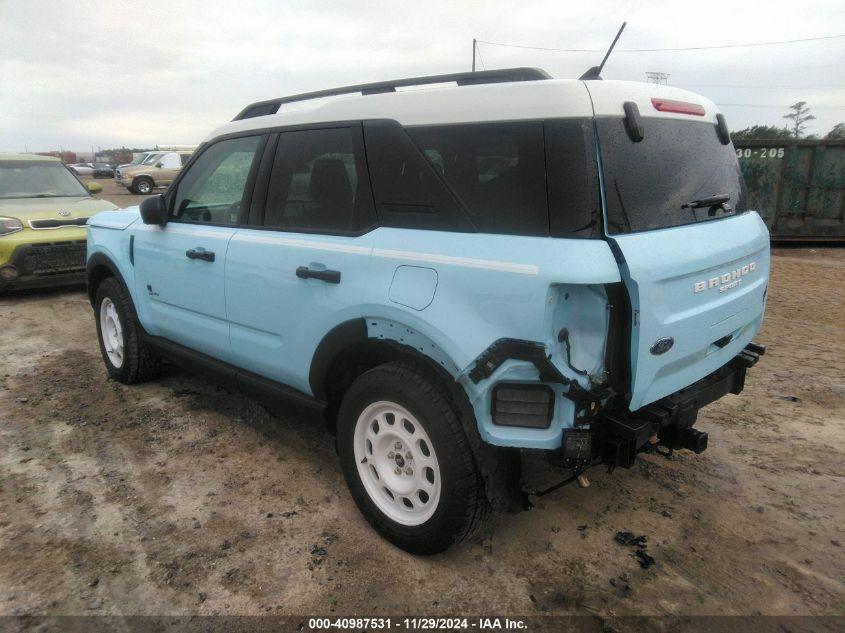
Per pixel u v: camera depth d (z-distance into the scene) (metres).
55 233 7.62
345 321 2.77
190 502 3.18
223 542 2.85
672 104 2.62
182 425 4.07
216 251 3.48
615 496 3.23
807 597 2.51
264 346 3.30
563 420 2.25
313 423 3.18
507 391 2.26
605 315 2.20
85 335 6.15
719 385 2.88
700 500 3.20
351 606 2.46
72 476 3.42
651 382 2.33
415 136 2.60
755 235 2.93
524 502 2.56
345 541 2.87
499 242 2.30
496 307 2.25
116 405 4.38
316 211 3.02
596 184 2.20
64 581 2.59
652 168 2.43
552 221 2.20
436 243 2.47
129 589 2.55
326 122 2.98
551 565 2.70
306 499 3.22
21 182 8.61
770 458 3.62
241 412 4.27
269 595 2.52
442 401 2.45
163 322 4.11
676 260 2.30
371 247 2.68
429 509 2.61
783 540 2.87
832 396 4.50
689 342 2.46
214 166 3.70
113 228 4.51
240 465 3.56
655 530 2.95
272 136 3.29
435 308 2.40
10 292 8.20
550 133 2.23
